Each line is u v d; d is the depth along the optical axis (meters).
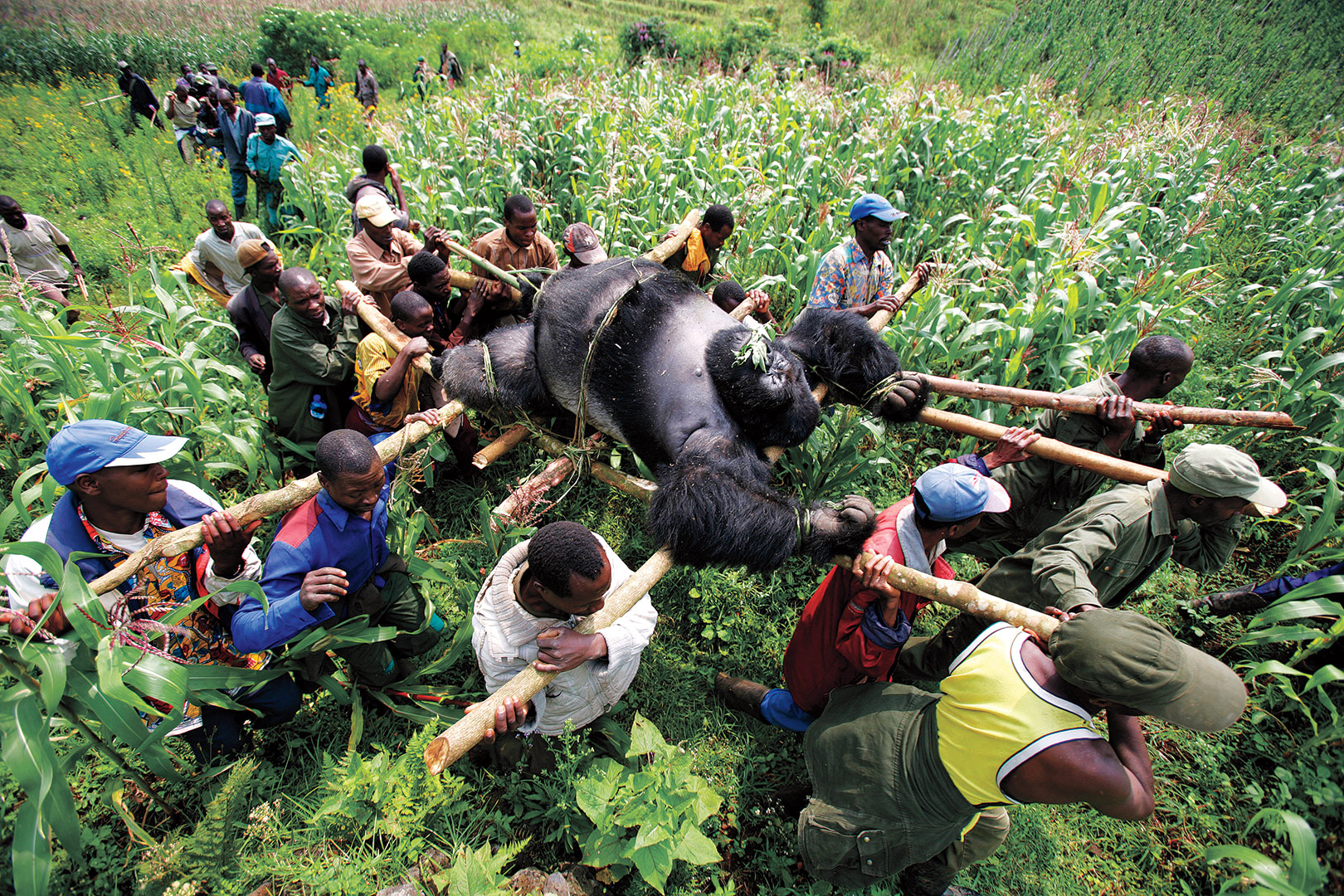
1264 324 6.19
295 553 2.76
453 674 3.76
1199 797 3.49
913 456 5.23
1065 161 8.18
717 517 2.64
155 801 3.00
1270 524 4.66
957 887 3.14
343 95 14.60
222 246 5.71
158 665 2.44
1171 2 18.81
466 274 4.98
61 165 10.24
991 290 5.89
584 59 14.80
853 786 2.66
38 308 5.27
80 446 2.48
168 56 19.11
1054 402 3.53
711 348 2.99
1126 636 2.00
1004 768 2.23
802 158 8.00
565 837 3.03
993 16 21.27
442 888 2.71
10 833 2.65
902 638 2.85
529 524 3.81
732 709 3.74
